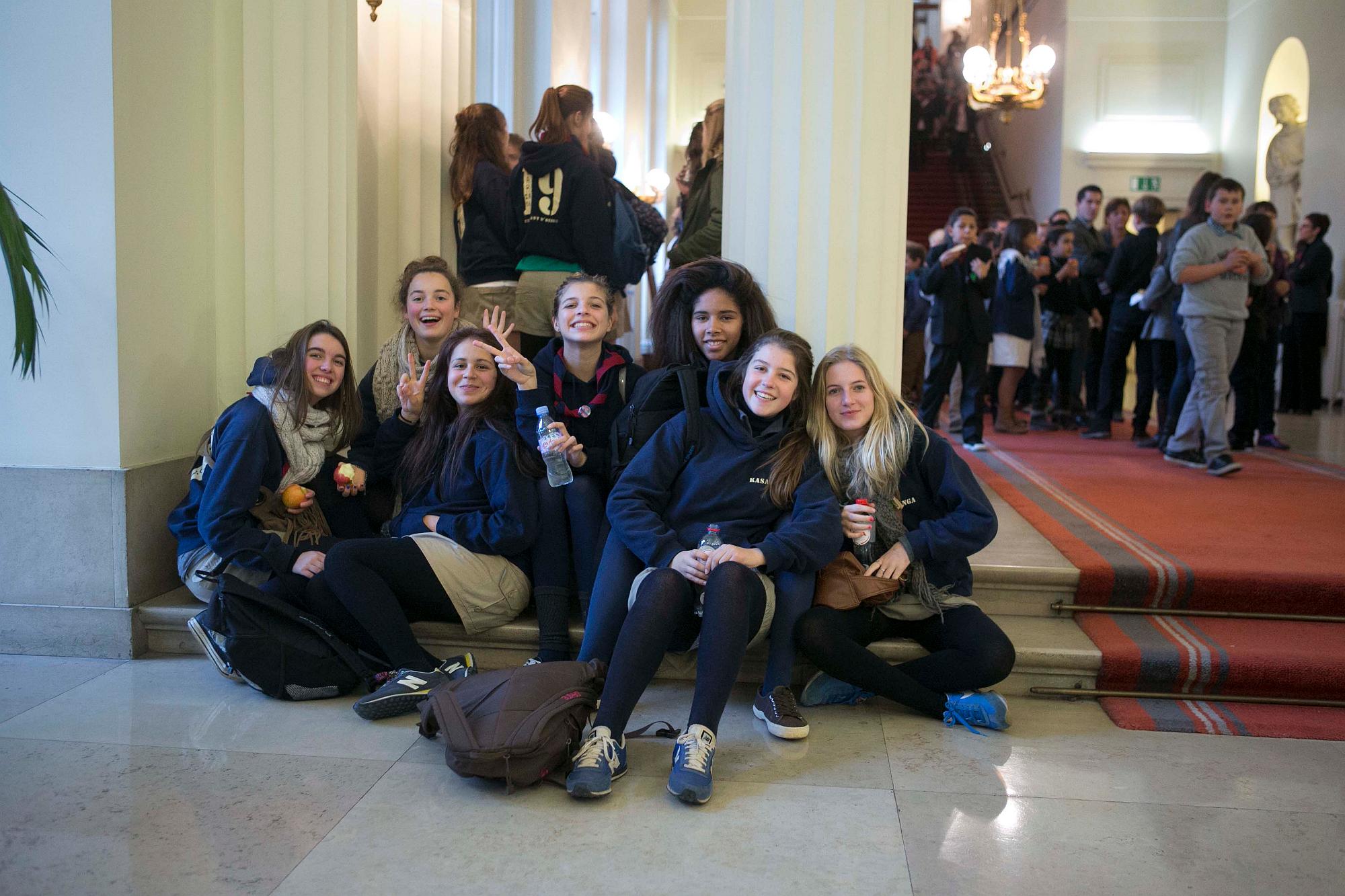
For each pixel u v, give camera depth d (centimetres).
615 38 985
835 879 215
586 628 304
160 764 263
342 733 286
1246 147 1255
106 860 216
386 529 347
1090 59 1325
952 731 296
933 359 698
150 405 354
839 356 321
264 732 286
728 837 232
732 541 304
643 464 312
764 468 313
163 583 359
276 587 324
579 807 246
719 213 477
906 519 326
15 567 346
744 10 374
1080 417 853
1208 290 595
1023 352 791
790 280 373
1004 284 788
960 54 1777
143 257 347
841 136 368
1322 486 565
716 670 262
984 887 213
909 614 319
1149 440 740
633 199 486
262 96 380
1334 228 1060
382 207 523
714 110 478
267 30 378
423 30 525
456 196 478
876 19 365
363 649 325
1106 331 855
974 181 1730
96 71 329
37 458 344
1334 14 1049
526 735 247
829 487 316
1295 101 1153
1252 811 249
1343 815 247
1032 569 363
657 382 331
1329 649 324
